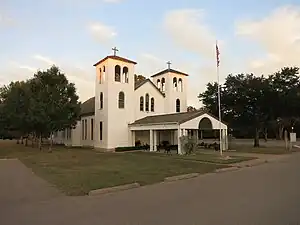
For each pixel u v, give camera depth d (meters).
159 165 19.22
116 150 33.16
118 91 36.25
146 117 37.88
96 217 7.35
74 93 33.19
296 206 7.95
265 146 41.97
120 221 6.94
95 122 38.03
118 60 36.41
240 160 22.23
